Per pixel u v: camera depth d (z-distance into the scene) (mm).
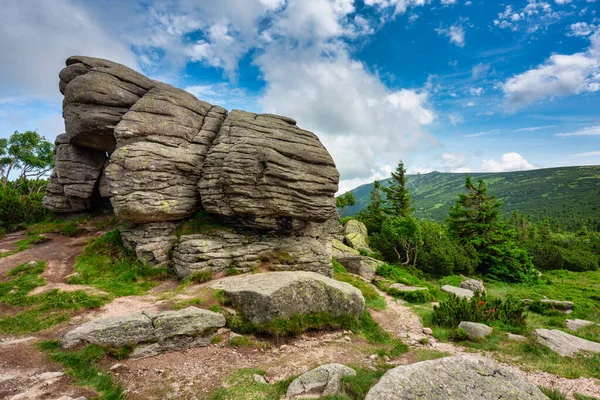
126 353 10938
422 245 38156
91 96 25734
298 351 13070
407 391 7234
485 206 43250
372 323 17156
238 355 12195
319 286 16297
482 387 7531
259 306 14586
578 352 12711
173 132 24250
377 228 49781
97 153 32438
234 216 23188
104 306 14820
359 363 11938
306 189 22766
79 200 31938
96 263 20547
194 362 11250
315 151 25031
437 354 12945
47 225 29828
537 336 14547
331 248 30562
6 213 31203
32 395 7746
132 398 8641
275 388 9273
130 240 22156
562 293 29641
